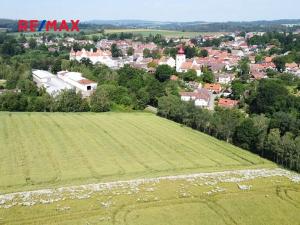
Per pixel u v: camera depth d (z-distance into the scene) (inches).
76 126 5369.1
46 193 3161.9
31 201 2992.1
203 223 2783.0
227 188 3410.4
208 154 4453.7
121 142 4734.3
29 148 4315.9
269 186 3499.0
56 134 4923.7
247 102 7170.3
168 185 3430.1
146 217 2824.8
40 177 3521.2
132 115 6378.0
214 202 3122.5
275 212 2997.0
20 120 5541.3
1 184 3329.2
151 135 5118.1
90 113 6368.1
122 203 3024.1
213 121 5216.5
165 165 4008.4
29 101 6343.5
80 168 3799.2
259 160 4352.9
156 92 7204.7
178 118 6043.3
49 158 4035.4
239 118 5457.7
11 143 4456.2
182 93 7554.1
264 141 4480.8
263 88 6658.5
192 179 3602.4
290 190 3430.1
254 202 3147.1
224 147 4781.0
